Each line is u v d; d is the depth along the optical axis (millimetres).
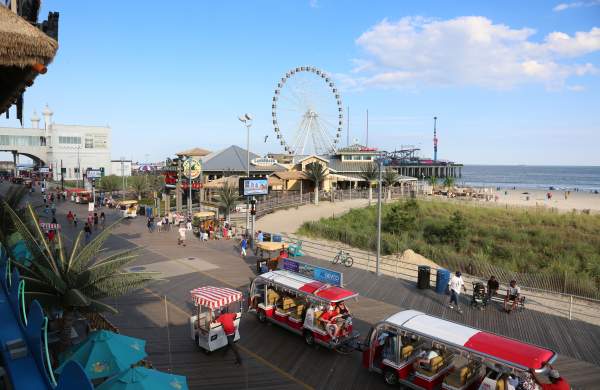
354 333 16047
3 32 7582
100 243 12469
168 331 17109
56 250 12367
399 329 13055
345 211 55438
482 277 28969
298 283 17047
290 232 44219
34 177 108688
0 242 14328
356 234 40438
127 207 53312
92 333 10695
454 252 37375
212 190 62875
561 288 26016
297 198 58531
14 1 9984
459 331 12531
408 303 20859
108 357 9703
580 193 116312
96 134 112062
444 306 20484
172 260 28641
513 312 19719
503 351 11258
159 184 74500
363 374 14062
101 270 11883
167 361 14641
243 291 22094
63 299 11203
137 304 20094
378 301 21141
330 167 77312
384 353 13500
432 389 12461
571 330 17688
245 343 16203
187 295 21453
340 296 15633
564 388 10711
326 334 15281
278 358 15062
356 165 78375
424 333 12539
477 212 55469
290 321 16812
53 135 106938
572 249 37812
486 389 11398
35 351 8328
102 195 66000
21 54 7887
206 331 15016
